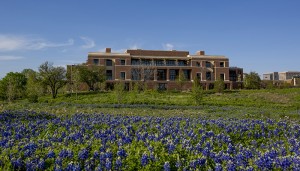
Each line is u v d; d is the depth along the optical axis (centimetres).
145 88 8488
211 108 4191
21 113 2381
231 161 884
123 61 11262
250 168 846
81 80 9112
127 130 1423
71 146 1049
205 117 2695
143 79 10700
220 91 8381
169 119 1977
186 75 11862
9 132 1338
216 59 12044
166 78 11638
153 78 11281
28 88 7062
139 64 11575
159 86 11294
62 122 1728
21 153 941
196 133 1424
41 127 1555
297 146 1200
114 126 1655
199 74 11819
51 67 7219
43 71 7125
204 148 1040
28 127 1562
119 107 4144
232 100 5794
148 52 12200
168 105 4641
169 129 1484
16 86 7188
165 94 7256
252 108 4338
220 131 1532
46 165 870
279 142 1357
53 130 1523
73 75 7800
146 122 1784
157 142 1093
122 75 11150
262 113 3366
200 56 11919
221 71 12062
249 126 1648
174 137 1303
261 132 1591
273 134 1591
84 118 2100
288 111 3816
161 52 12281
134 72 11262
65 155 920
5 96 6725
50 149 967
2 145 1066
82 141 1161
